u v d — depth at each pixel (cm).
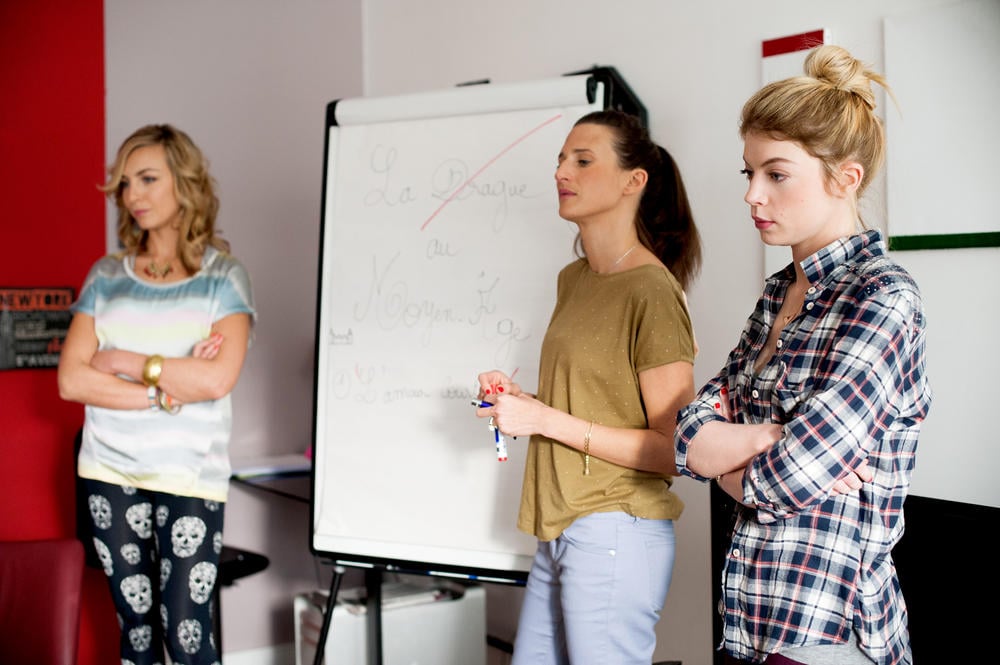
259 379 378
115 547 262
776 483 141
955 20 220
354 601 314
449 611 314
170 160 266
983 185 216
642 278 199
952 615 165
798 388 146
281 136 384
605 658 194
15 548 233
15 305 329
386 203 274
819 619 142
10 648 227
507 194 257
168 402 259
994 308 216
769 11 259
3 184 329
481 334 256
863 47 239
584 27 316
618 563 193
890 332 137
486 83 266
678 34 284
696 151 280
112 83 349
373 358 272
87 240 345
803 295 153
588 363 200
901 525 147
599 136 209
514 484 249
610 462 196
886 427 140
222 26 371
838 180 146
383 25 402
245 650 371
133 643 267
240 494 371
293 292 386
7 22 330
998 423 215
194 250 271
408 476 263
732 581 153
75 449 307
